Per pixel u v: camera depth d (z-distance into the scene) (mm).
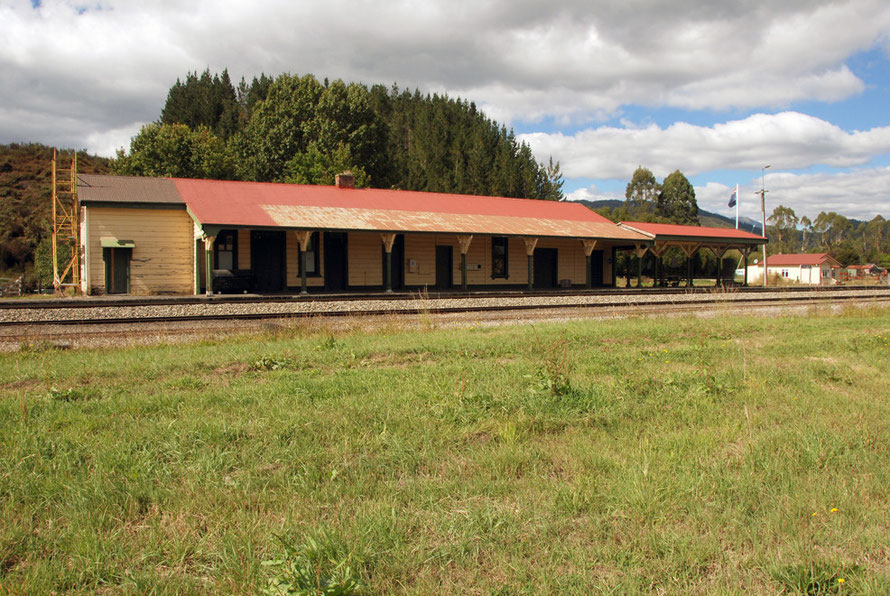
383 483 4387
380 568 3213
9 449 4973
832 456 4969
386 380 7824
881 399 7250
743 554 3453
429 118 82688
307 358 9750
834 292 30438
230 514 3852
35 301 14414
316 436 5414
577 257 31938
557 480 4477
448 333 13281
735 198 45438
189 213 21297
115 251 20797
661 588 3105
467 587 3090
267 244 23422
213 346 11695
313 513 3859
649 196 113500
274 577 2973
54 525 3771
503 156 66812
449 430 5629
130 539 3559
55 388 7133
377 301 18156
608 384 7863
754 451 5031
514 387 7422
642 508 3918
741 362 9711
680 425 6105
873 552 3463
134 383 7926
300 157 41312
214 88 83812
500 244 29281
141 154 43031
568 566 3293
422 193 30516
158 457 4871
